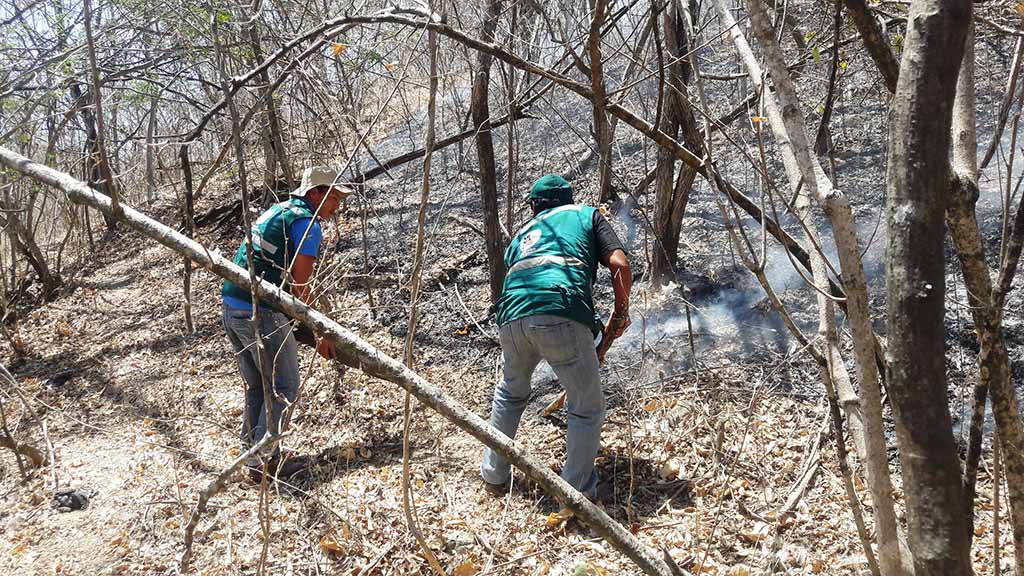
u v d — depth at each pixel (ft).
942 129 4.54
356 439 13.70
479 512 11.59
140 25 15.65
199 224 25.40
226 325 12.65
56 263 25.13
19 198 23.38
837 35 6.74
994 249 14.39
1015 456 6.29
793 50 16.57
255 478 12.81
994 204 15.51
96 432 15.25
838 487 11.07
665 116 14.78
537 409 14.02
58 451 14.55
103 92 19.01
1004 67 17.57
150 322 20.61
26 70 16.35
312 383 15.37
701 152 13.32
